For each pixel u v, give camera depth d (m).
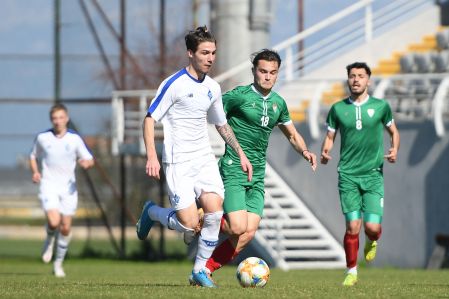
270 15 62.59
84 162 38.38
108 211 63.16
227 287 24.66
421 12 68.88
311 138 55.03
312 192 55.44
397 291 24.53
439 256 50.62
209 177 23.77
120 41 63.00
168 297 21.05
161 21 62.84
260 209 25.83
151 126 23.09
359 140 30.42
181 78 23.36
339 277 39.03
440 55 60.53
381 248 52.97
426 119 51.91
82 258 63.25
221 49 62.53
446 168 51.16
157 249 62.53
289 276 40.38
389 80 52.50
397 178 52.62
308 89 63.84
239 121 25.53
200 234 24.42
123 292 22.61
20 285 26.41
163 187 62.06
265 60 25.23
